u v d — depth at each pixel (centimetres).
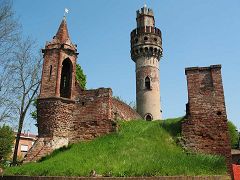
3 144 3572
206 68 1827
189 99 1791
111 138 1828
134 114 2850
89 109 2000
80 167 1350
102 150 1638
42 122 1956
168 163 1335
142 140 1731
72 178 1212
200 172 1297
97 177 1184
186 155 1542
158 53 4228
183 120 1762
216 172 1358
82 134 1952
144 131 1880
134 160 1402
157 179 1165
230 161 1617
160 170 1244
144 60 4141
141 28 4272
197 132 1712
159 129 1875
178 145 1706
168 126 1906
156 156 1472
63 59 2125
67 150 1819
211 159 1456
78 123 1988
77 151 1706
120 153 1537
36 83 2492
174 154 1548
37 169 1430
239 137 3791
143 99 3941
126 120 2286
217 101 1747
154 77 4072
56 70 2062
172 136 1780
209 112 1736
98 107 1984
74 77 2128
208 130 1705
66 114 1994
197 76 1822
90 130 1945
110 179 1168
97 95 2016
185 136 1720
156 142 1722
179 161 1384
